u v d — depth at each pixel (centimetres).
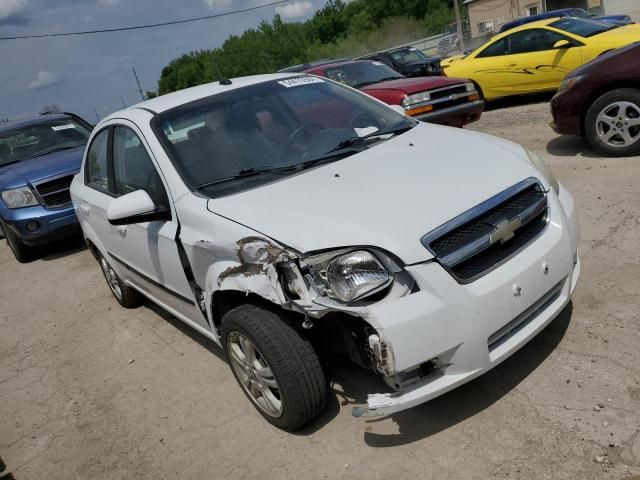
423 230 262
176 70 10094
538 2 3528
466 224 270
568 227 307
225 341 323
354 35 7219
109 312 557
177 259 347
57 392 431
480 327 261
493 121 983
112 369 443
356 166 325
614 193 522
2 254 916
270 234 278
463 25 4156
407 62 1814
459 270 265
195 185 337
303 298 264
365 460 281
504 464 257
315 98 408
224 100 391
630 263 393
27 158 849
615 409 271
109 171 441
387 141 362
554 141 752
